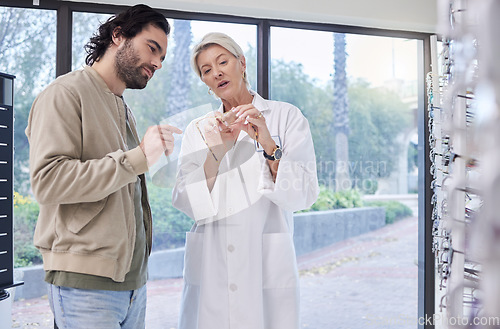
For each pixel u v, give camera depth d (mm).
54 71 2285
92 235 1296
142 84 1510
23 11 2264
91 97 1357
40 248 1356
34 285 2215
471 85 612
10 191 1768
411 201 2662
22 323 2191
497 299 412
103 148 1343
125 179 1257
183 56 2402
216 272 1772
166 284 2311
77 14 2307
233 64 1854
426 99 2650
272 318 1774
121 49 1451
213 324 1747
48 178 1229
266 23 2494
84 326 1294
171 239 2326
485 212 440
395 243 2629
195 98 2400
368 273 2592
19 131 2232
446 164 956
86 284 1291
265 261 1785
